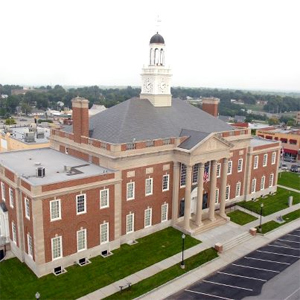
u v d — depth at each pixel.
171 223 53.06
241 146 61.44
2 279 38.12
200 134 50.78
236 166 61.69
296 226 56.12
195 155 48.78
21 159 51.00
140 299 35.88
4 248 43.97
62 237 39.84
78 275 39.28
